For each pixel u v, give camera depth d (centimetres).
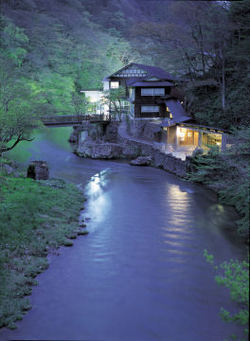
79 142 4716
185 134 3541
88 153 3978
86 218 1939
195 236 1641
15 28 6341
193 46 4084
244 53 3338
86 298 1134
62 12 8312
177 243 1562
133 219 1911
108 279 1252
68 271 1321
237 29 3466
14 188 2152
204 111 3719
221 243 1548
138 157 3594
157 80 4672
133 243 1577
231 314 1020
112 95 5091
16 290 1159
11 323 999
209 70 4031
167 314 1037
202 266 1336
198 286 1192
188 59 4175
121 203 2223
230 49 3556
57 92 6444
